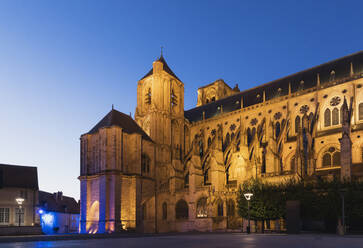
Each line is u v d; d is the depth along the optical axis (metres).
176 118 97.19
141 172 79.19
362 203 47.22
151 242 29.83
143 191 78.12
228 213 70.44
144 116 94.62
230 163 79.75
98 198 71.75
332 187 50.72
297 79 83.06
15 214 71.75
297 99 77.75
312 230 55.66
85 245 26.75
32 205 74.12
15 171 75.62
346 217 48.09
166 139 91.88
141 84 99.56
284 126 76.25
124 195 72.44
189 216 76.12
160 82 94.69
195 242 29.17
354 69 71.62
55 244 28.66
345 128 62.34
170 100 96.81
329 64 78.94
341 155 58.53
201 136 95.94
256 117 84.81
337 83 71.56
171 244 26.89
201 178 79.62
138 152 76.25
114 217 68.19
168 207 80.62
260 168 69.31
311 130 72.12
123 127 78.88
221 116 93.12
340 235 42.62
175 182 81.88
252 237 37.88
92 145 76.81
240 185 65.44
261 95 88.38
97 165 73.94
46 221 94.31
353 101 68.06
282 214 53.16
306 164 66.44
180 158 94.88
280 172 65.56
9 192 72.25
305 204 51.59
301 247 23.11
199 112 104.50
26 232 56.69
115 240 34.38
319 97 73.88
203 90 119.75
